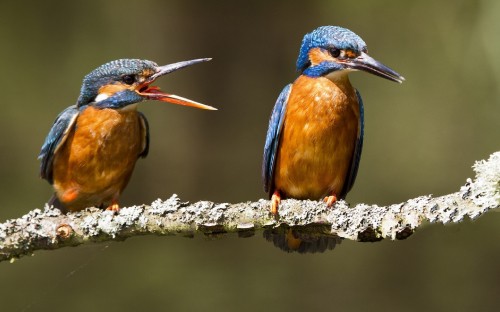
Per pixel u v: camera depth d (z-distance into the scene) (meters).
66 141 8.19
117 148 8.22
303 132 7.49
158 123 15.44
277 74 15.98
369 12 15.58
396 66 15.18
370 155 14.88
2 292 12.98
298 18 16.05
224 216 6.60
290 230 6.69
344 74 7.64
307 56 7.76
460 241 13.95
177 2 15.86
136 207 6.68
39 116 14.70
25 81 14.84
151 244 13.61
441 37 14.94
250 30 16.06
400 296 13.27
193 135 15.51
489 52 13.85
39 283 12.98
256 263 13.54
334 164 7.58
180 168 15.23
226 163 15.35
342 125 7.52
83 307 12.68
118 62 8.32
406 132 14.94
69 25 15.30
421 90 15.04
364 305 13.19
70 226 6.64
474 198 5.93
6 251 6.60
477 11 14.19
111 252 13.41
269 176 7.81
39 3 15.23
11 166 14.34
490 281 13.48
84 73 15.12
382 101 15.18
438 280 13.54
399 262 13.84
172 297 12.76
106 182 8.29
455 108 14.81
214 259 13.48
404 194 14.54
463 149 14.66
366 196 14.60
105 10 15.54
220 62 15.91
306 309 12.69
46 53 15.09
